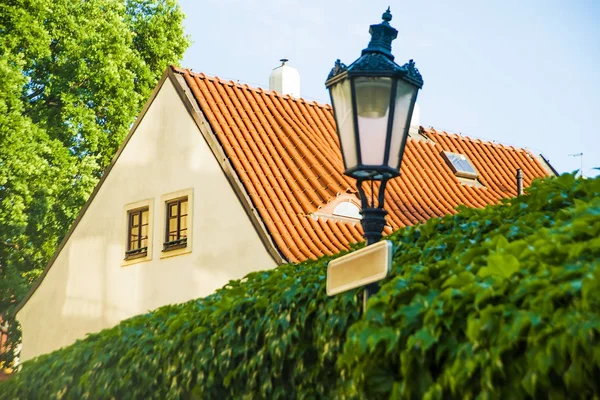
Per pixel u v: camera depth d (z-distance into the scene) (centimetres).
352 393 529
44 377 1091
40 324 2394
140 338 908
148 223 2125
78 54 3058
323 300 621
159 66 3550
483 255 504
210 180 1945
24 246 2966
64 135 3103
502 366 404
